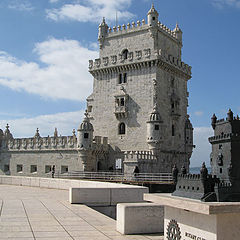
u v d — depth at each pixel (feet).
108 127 203.10
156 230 51.29
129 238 47.09
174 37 217.77
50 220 57.77
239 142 33.01
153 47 193.57
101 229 52.19
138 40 200.44
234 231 29.76
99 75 211.61
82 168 188.55
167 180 163.63
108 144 201.26
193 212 32.53
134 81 196.54
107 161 200.54
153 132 178.91
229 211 28.45
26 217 60.08
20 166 226.38
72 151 195.83
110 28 213.87
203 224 30.96
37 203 79.05
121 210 50.93
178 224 35.04
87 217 61.62
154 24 194.49
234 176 31.86
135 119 192.95
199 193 32.35
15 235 46.11
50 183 124.67
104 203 79.71
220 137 34.65
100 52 215.72
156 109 181.98
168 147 194.59
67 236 46.39
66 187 117.70
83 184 110.22
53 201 83.41
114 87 204.13
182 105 213.66
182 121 211.61
